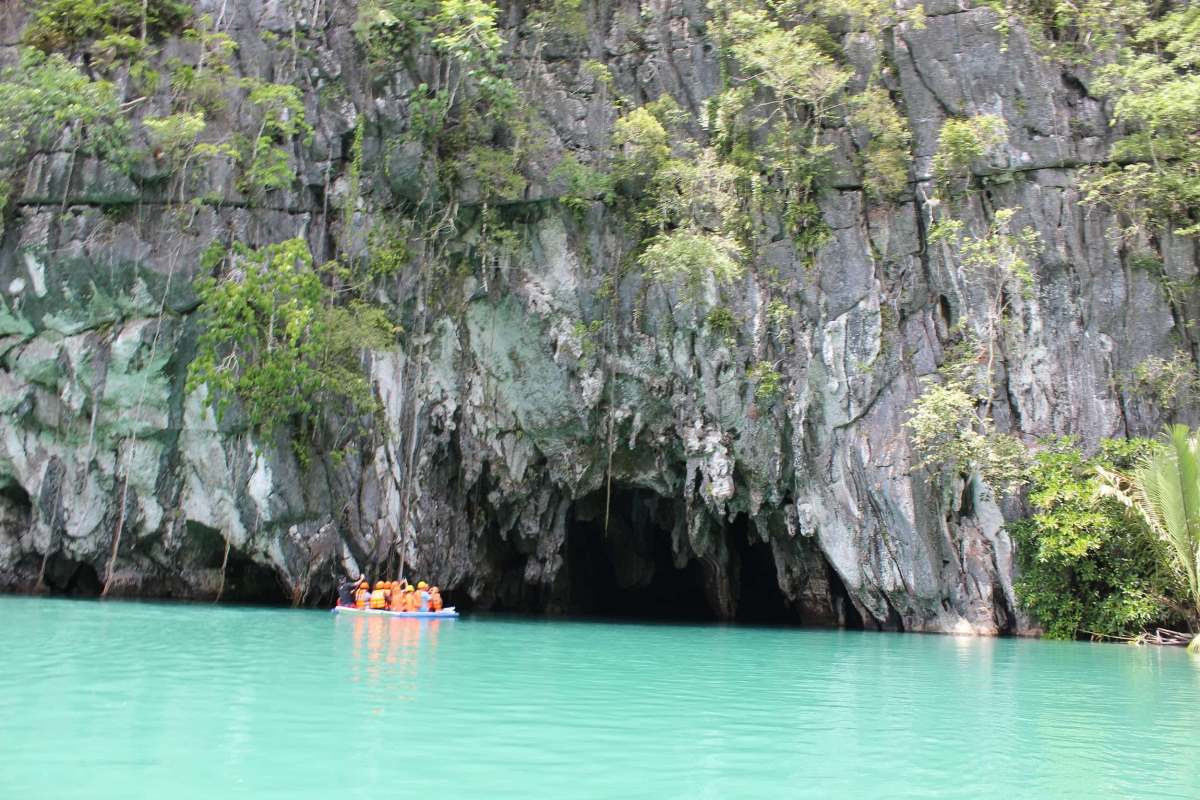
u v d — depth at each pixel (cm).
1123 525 1788
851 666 1283
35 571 2189
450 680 996
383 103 2312
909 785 610
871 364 2095
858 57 2239
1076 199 2105
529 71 2362
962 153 2103
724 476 2136
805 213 2178
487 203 2275
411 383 2269
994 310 2069
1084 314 2056
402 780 575
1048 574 1856
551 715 812
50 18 2230
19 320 2131
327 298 2217
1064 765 677
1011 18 2189
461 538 2333
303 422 2141
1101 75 2144
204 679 930
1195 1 2161
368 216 2294
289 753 632
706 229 2206
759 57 2169
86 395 2136
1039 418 2023
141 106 2197
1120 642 1770
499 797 548
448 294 2305
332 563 2156
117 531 2139
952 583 1994
